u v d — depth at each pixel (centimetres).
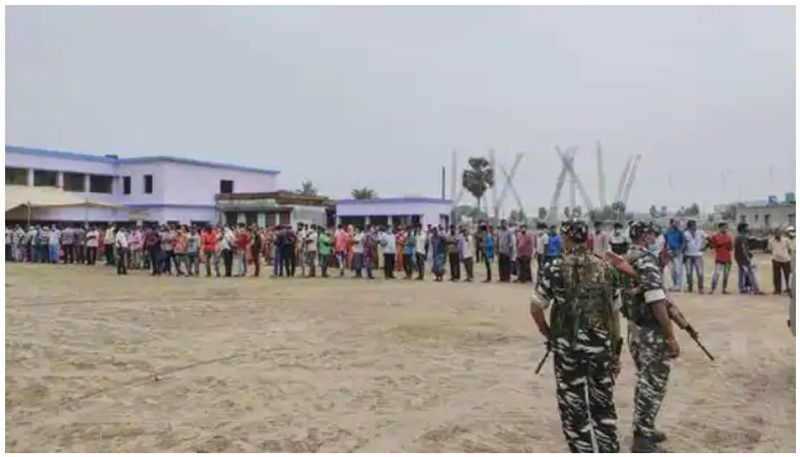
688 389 735
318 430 608
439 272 2084
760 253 3575
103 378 802
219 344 1011
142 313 1341
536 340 1041
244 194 4609
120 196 4819
